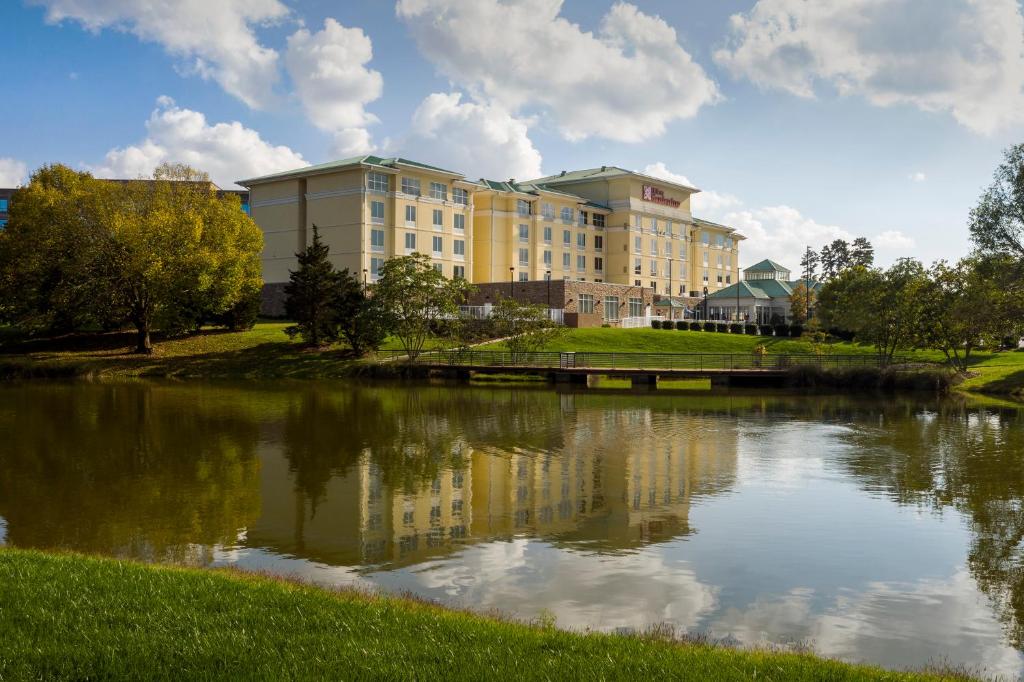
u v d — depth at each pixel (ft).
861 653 36.58
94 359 198.18
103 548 51.24
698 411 131.64
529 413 126.00
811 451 91.50
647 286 375.04
